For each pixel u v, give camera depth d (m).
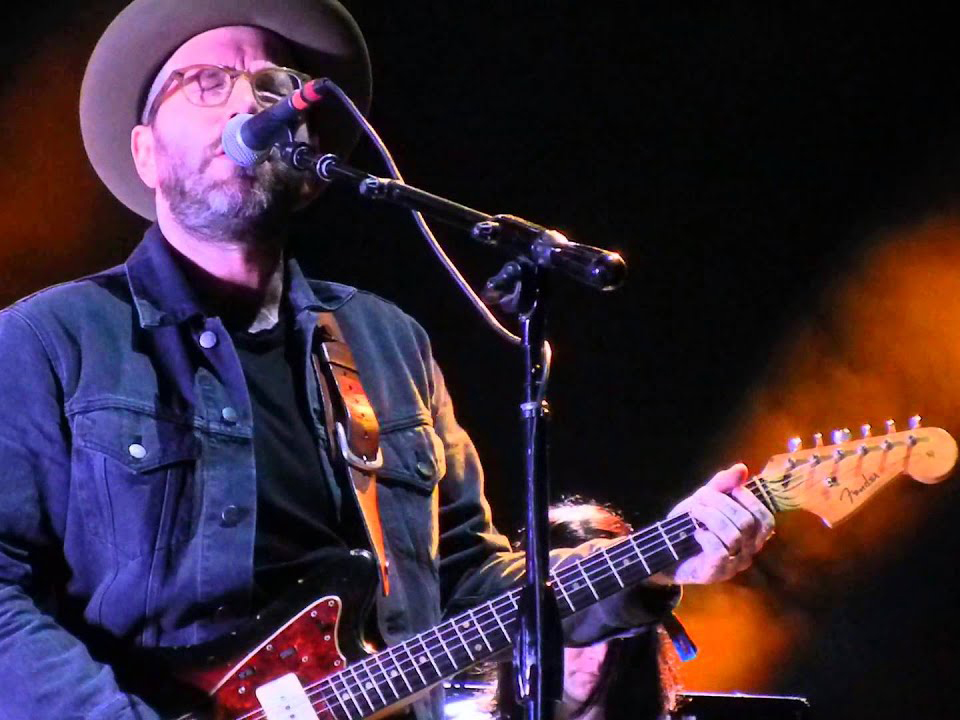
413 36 10.95
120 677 4.80
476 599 5.67
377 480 5.50
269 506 5.12
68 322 5.08
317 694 4.92
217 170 5.29
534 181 11.23
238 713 4.83
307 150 5.03
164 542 4.91
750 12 11.25
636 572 5.24
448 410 6.13
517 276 4.54
